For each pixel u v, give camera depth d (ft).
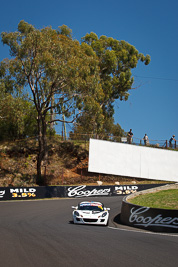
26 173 120.88
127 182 124.26
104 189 102.58
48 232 33.71
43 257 21.02
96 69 109.40
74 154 136.15
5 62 102.01
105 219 47.85
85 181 120.37
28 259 20.35
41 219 52.80
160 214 44.27
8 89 102.37
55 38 103.50
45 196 95.04
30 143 138.72
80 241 27.89
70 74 97.30
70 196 97.86
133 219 49.52
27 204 79.77
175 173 133.18
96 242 27.76
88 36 163.32
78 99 102.83
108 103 167.22
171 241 30.81
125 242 28.58
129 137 135.95
